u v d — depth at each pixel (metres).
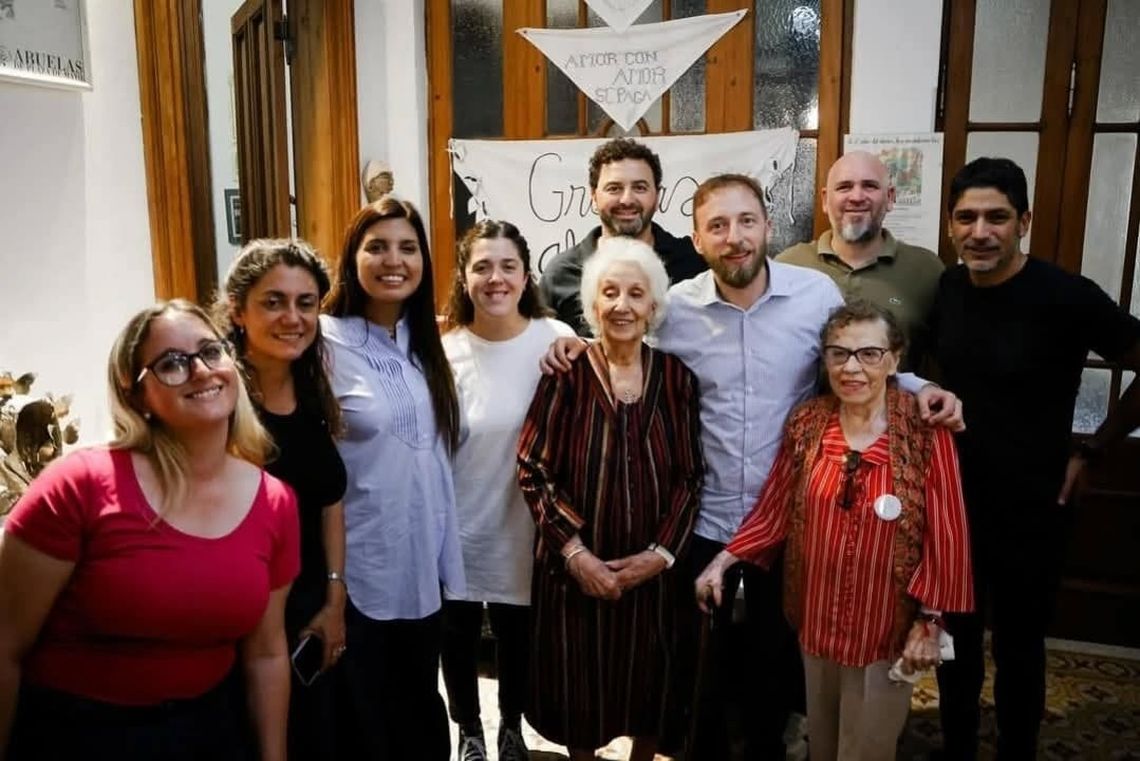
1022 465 1.82
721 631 1.96
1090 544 2.72
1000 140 2.65
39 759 1.16
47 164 2.00
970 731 1.96
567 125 2.98
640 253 1.76
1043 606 1.87
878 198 2.23
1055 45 2.55
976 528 1.87
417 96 3.02
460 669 2.10
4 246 1.89
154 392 1.16
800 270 1.91
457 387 1.96
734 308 1.85
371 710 1.73
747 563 1.89
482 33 3.00
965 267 1.96
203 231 2.55
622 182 2.28
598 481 1.74
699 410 1.87
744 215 1.76
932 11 2.60
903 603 1.59
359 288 1.77
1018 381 1.81
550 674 1.82
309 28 3.02
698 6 2.81
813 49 2.74
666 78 2.84
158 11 2.29
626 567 1.73
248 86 3.37
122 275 2.24
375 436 1.69
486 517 1.96
